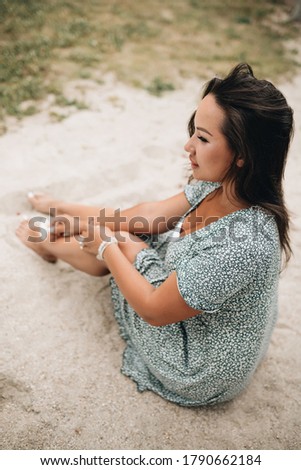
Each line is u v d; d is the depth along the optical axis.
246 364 2.04
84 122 4.23
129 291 2.01
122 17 6.48
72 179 3.53
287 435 2.21
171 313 1.86
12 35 5.53
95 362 2.41
